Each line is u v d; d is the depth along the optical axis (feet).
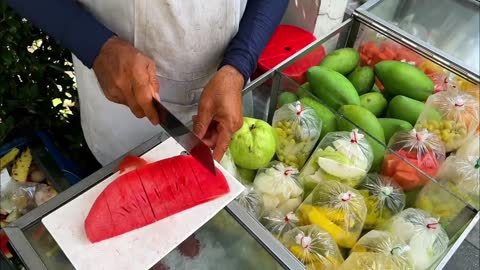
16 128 4.37
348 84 3.27
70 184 4.21
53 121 4.42
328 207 2.49
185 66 2.85
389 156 2.82
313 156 2.81
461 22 3.79
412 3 3.81
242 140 2.62
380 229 2.62
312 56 3.42
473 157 3.14
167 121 2.22
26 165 4.22
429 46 3.44
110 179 2.32
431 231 2.53
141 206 2.19
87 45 2.31
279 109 3.02
